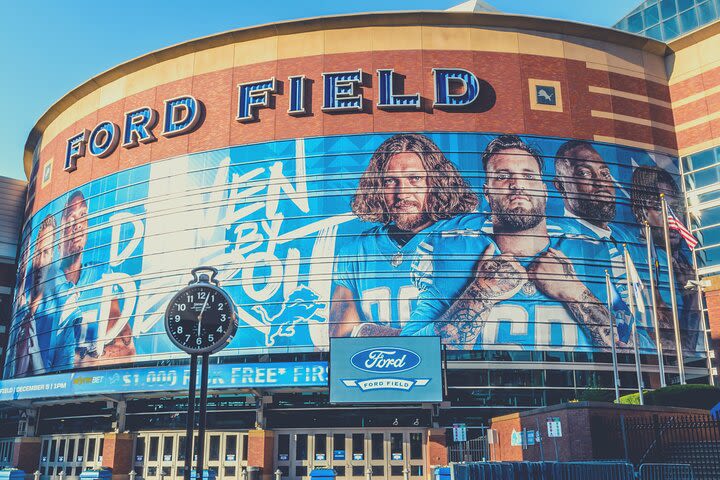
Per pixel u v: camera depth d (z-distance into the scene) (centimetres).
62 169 5862
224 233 4781
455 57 4938
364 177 4688
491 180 4669
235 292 4619
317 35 5056
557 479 2028
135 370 4247
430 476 3972
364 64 4944
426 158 4703
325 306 4472
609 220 4731
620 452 2459
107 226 5238
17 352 5803
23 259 6297
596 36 5172
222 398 4447
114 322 4931
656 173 5006
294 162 4794
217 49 5231
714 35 5206
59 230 5641
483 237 4544
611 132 4969
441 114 4806
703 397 3200
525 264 4516
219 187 4894
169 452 4425
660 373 4078
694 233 4966
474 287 4447
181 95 5238
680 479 2025
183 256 4831
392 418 4225
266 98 4956
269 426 4272
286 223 4678
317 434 4222
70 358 5056
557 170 4759
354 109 4828
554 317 4434
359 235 4575
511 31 5034
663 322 4634
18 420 5584
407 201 4616
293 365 3984
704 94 5150
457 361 4319
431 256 4500
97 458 4694
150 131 5253
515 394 4306
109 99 5631
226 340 1956
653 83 5269
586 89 5019
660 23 6153
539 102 4897
